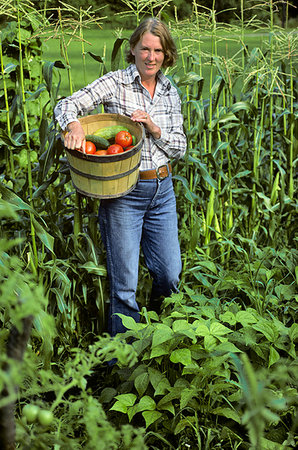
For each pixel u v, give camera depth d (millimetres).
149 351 2182
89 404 1203
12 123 2977
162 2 3088
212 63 3367
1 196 2428
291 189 3754
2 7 2600
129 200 2596
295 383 1999
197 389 1962
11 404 1002
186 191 3139
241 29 3584
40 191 2773
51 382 2314
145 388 2057
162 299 2949
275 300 2754
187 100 3375
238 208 3693
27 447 1207
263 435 1972
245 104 3400
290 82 3758
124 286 2709
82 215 3051
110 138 2477
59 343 2793
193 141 3559
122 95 2594
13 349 951
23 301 919
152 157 2604
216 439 2033
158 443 2105
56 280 2766
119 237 2635
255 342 2180
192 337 2002
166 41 2502
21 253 2664
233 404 2105
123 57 3199
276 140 4152
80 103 2498
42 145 2781
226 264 3428
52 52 11891
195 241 3195
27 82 3256
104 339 1275
